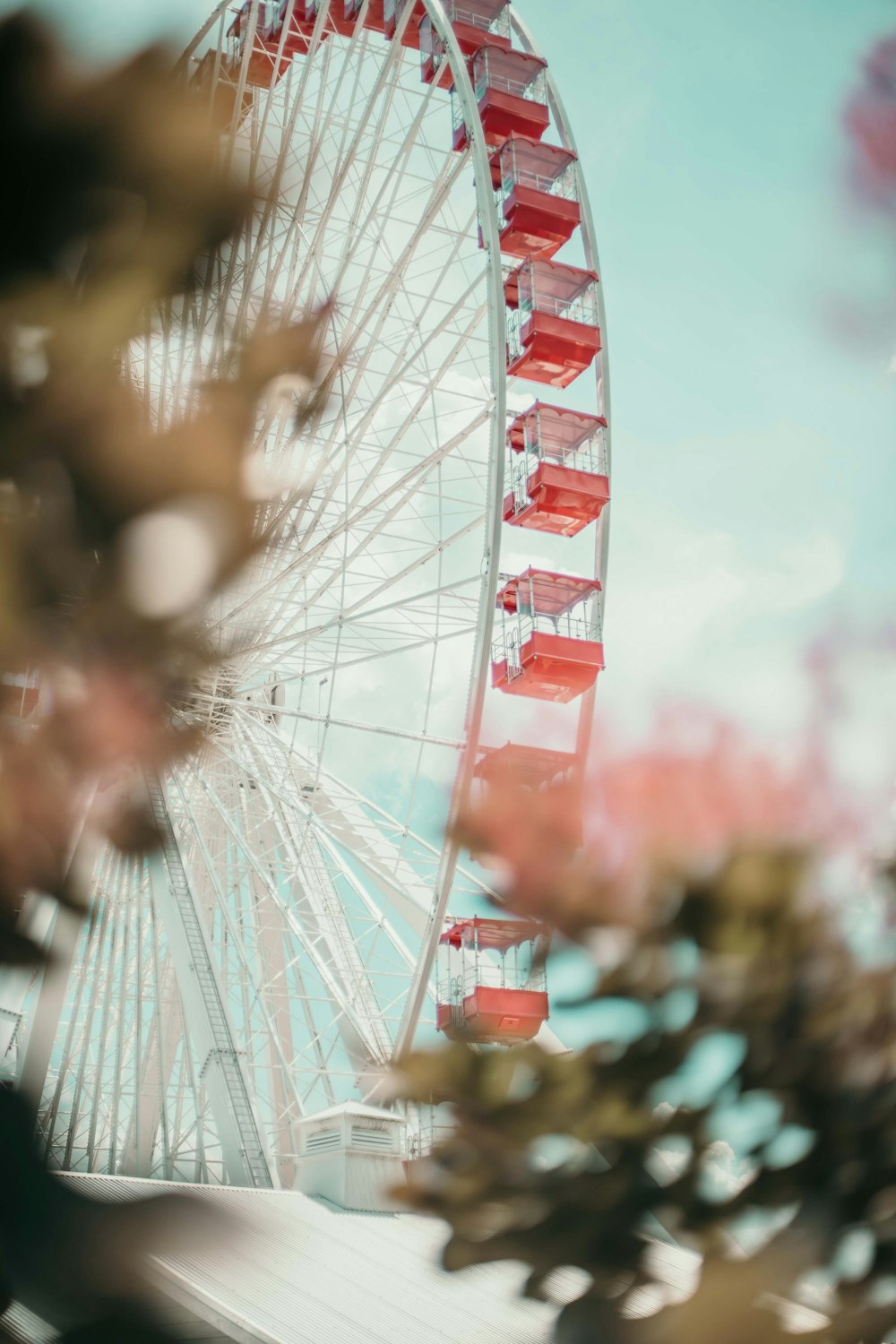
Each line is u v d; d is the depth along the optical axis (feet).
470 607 106.93
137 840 7.83
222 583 7.79
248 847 101.55
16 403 7.41
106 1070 87.51
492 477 95.20
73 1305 6.73
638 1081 8.34
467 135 111.14
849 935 8.32
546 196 110.52
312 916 106.32
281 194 8.13
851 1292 8.07
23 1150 7.27
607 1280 8.24
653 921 8.32
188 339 8.27
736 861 8.20
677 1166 8.38
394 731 101.04
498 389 96.58
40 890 7.67
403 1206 8.63
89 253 7.44
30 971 7.55
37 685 7.72
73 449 7.47
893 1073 8.31
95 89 7.24
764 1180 8.29
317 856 108.47
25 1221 6.94
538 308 108.99
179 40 7.36
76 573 7.55
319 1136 76.43
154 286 7.54
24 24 7.07
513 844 8.34
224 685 98.99
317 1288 49.90
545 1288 8.33
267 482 7.97
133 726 7.74
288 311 8.68
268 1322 44.93
